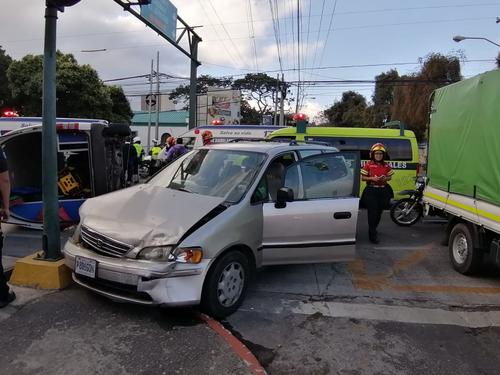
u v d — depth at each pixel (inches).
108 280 159.5
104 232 165.0
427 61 1421.0
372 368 143.3
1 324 155.8
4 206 168.9
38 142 336.2
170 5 547.5
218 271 168.7
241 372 132.0
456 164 253.8
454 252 254.1
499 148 205.0
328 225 208.4
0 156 165.0
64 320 160.6
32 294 182.4
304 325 173.3
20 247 270.1
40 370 128.7
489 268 249.1
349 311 188.9
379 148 306.0
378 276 237.5
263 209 193.3
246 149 215.8
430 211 301.6
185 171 217.2
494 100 213.2
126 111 1338.6
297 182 207.6
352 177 219.0
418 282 230.2
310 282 223.3
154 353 140.3
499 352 157.4
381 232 350.6
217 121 689.0
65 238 285.0
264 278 226.4
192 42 679.1
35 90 1013.2
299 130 466.6
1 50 1212.5
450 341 164.6
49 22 190.7
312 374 138.8
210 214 172.9
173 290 155.5
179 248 157.2
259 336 162.9
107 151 315.6
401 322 179.8
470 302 204.5
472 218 229.9
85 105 1056.2
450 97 268.4
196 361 136.9
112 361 135.0
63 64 1021.8
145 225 164.9
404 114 1465.3
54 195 197.6
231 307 177.8
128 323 160.1
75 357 136.3
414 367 144.9
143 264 154.6
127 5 425.1
